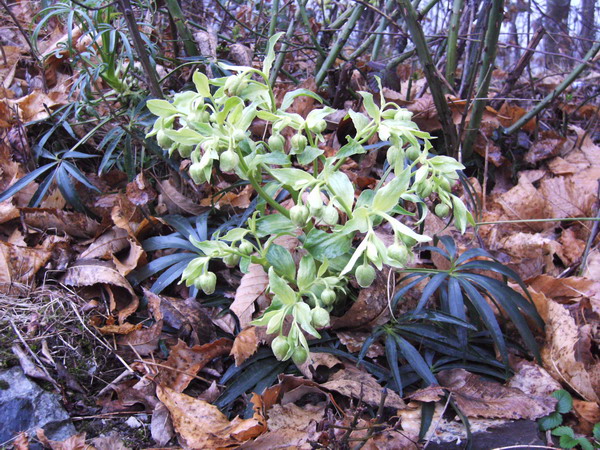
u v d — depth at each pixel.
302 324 0.52
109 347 0.64
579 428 0.60
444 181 0.57
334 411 0.58
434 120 1.02
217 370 0.64
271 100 0.57
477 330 0.67
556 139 1.08
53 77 1.05
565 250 0.89
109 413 0.58
